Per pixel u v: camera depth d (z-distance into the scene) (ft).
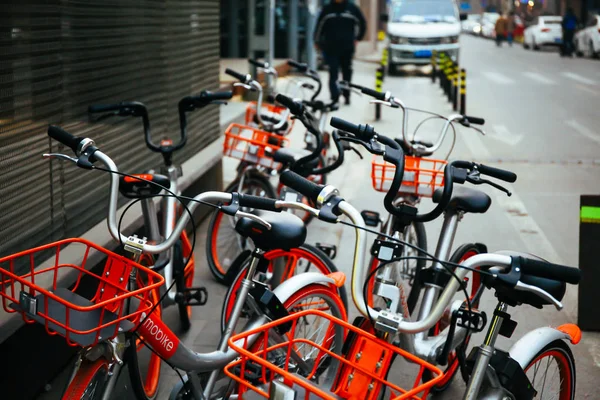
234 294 12.82
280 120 21.48
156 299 12.01
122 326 8.98
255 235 10.25
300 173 13.92
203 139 24.08
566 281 8.34
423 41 71.31
